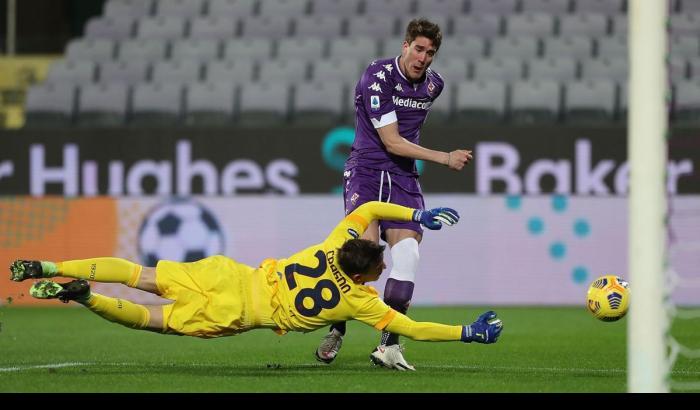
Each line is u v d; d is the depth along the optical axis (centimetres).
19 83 5397
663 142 1490
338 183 4206
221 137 4234
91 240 4281
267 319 1905
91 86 4700
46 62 5431
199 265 1917
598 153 4134
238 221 4234
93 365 2180
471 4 5356
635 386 1487
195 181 4247
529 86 4522
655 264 1482
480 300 4203
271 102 4572
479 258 4194
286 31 5231
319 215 4209
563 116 4534
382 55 4956
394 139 2148
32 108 4659
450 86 4556
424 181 4172
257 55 5031
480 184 4166
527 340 2862
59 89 4694
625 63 4794
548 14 5188
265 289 1916
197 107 4581
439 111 4497
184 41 5103
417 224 2177
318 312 1903
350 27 5181
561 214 4159
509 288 4194
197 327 1892
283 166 4222
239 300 1889
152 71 4950
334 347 2227
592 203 4147
